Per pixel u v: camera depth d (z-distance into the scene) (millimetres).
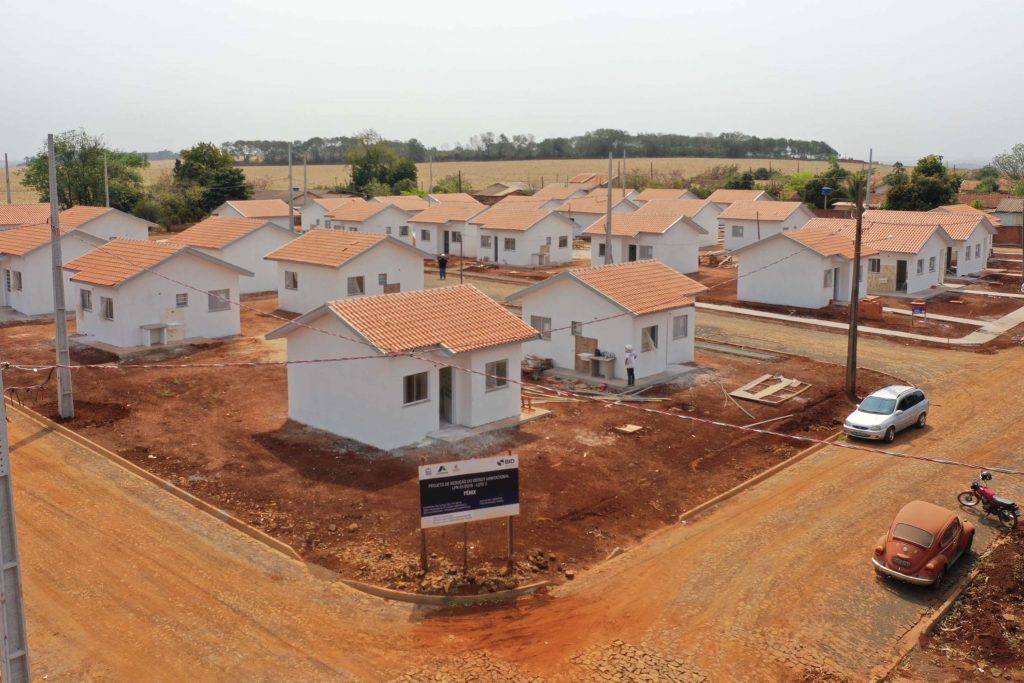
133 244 42562
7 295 49000
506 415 29891
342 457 25984
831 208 97062
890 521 22766
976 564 20641
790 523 22594
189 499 22781
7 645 12641
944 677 16062
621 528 22000
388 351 25781
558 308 37062
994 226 68188
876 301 48781
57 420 28766
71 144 91188
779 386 34562
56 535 20703
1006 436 29469
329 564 19625
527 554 20297
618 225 65438
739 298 54062
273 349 40000
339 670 15891
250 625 17234
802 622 17891
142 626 17109
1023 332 45656
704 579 19594
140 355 38219
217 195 99625
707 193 111438
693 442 28234
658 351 36406
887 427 28641
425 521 18812
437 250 76438
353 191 124000
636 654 16609
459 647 16719
